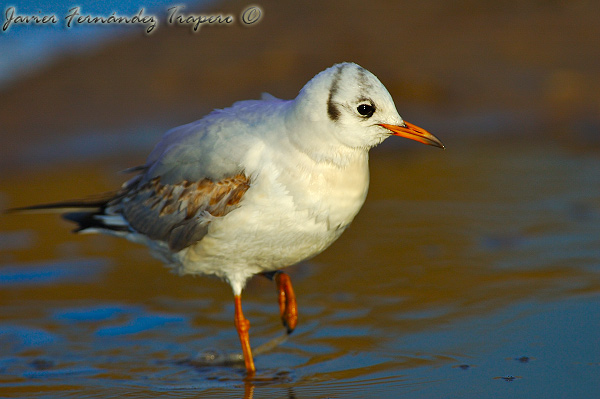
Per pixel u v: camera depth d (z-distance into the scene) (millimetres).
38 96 20453
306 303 10484
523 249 11914
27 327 9945
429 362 8633
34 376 8656
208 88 20281
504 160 16516
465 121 18719
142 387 8398
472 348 8922
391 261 11805
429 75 20422
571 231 12555
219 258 9047
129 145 17625
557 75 19906
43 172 16578
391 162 16859
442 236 12688
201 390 8305
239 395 8133
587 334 9086
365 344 9211
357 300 10469
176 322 10180
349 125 8383
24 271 11906
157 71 21391
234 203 8602
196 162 8969
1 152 17594
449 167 16281
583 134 17641
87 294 11055
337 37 22375
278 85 20156
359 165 8680
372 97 8391
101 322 10148
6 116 19484
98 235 13664
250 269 9219
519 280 10766
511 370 8305
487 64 20797
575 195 14242
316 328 9734
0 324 10016
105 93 20391
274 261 9070
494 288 10562
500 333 9234
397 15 23531
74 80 21234
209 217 8766
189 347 9469
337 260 11953
